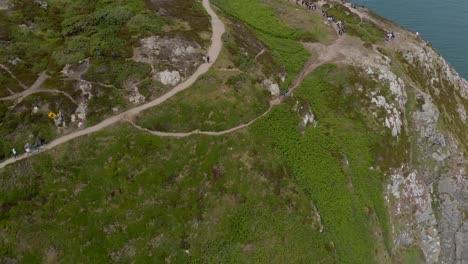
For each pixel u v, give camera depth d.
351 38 101.38
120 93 67.19
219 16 91.56
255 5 107.19
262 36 94.81
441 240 87.62
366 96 88.69
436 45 131.75
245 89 74.44
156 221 58.47
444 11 148.75
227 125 69.31
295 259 62.75
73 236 55.03
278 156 69.50
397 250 80.56
